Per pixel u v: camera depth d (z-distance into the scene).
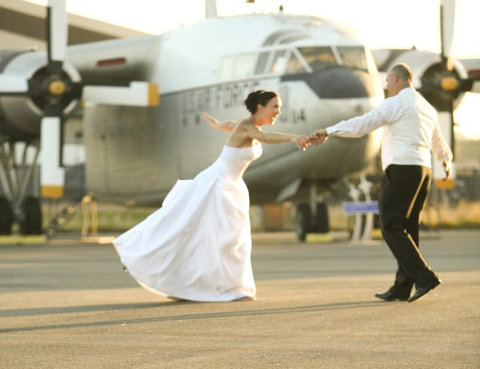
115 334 10.02
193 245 13.27
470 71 39.12
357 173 34.28
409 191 12.97
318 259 25.42
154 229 13.20
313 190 36.12
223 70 34.28
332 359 8.11
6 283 17.89
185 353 8.55
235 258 13.36
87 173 44.06
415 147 12.98
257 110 13.12
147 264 13.17
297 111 31.97
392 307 12.36
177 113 36.28
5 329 10.59
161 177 38.41
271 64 32.94
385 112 12.86
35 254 30.27
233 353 8.50
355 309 12.18
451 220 61.66
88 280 18.70
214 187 13.22
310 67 32.41
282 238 45.09
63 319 11.50
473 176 70.25
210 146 34.97
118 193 42.41
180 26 38.19
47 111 34.56
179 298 13.41
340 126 12.78
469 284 16.02
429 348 8.67
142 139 38.84
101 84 35.06
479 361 7.94
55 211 61.44
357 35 34.25
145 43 38.31
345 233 53.03
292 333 9.87
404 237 12.94
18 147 52.47
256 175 34.41
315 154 32.50
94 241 42.97
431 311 11.80
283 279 18.12
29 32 68.81
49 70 34.66
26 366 7.97
